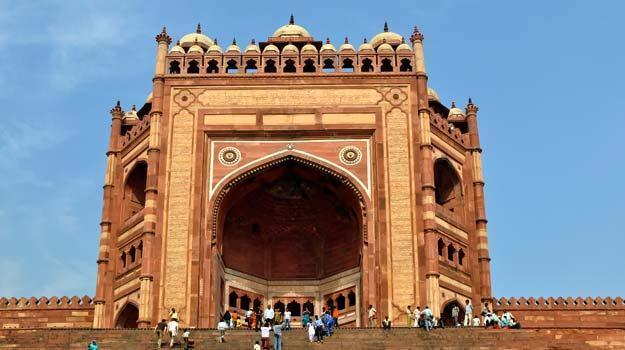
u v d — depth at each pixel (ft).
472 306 91.91
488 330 70.33
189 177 89.40
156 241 86.74
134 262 90.48
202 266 86.02
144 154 94.02
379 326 80.59
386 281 85.46
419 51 94.99
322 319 71.87
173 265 85.92
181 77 93.35
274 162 90.33
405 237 87.15
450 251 92.17
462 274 92.58
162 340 69.36
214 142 91.30
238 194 92.63
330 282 96.07
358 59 94.58
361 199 88.94
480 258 94.94
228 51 95.20
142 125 95.91
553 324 91.91
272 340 68.64
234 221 95.81
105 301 92.32
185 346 65.92
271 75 93.35
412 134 91.25
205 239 87.15
